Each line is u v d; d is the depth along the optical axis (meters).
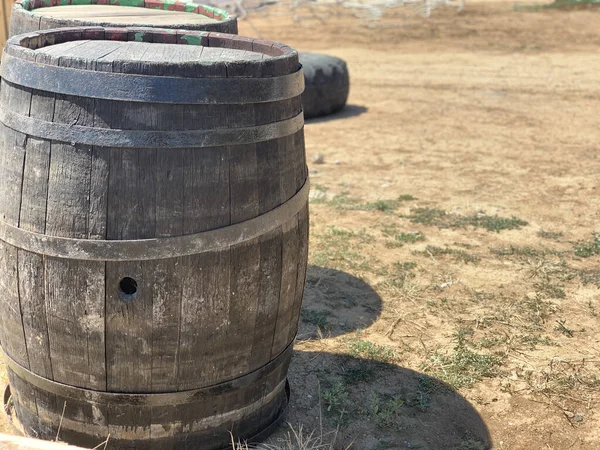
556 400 4.12
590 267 5.92
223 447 3.49
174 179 2.94
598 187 7.95
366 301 5.30
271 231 3.20
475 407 4.06
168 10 5.38
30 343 3.19
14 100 3.02
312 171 8.57
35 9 5.00
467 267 5.90
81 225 2.94
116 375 3.14
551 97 12.66
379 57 16.42
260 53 3.45
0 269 3.18
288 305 3.44
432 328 4.92
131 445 3.31
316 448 3.62
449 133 10.38
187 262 3.00
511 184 8.08
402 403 4.04
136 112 2.87
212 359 3.21
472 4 22.83
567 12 21.44
